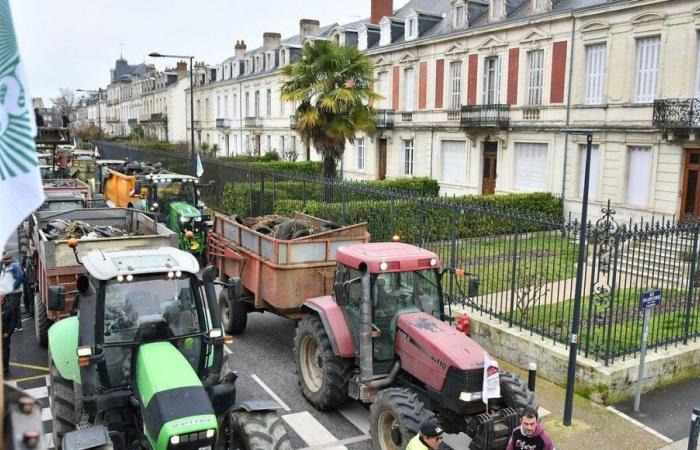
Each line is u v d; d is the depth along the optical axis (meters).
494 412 6.93
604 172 23.64
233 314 12.19
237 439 6.34
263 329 12.85
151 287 6.86
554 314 12.18
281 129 49.84
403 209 15.09
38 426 3.10
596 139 23.80
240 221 13.72
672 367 10.00
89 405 6.42
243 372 10.50
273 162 37.75
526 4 27.70
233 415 6.38
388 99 36.22
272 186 22.19
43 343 11.45
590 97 24.30
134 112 91.12
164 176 19.88
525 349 10.59
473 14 30.09
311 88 21.56
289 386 9.96
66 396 7.24
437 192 32.12
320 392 8.84
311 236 10.80
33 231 12.97
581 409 9.14
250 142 55.91
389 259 7.98
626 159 22.83
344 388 8.65
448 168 32.25
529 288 11.29
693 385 10.02
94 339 6.48
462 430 7.20
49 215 13.71
